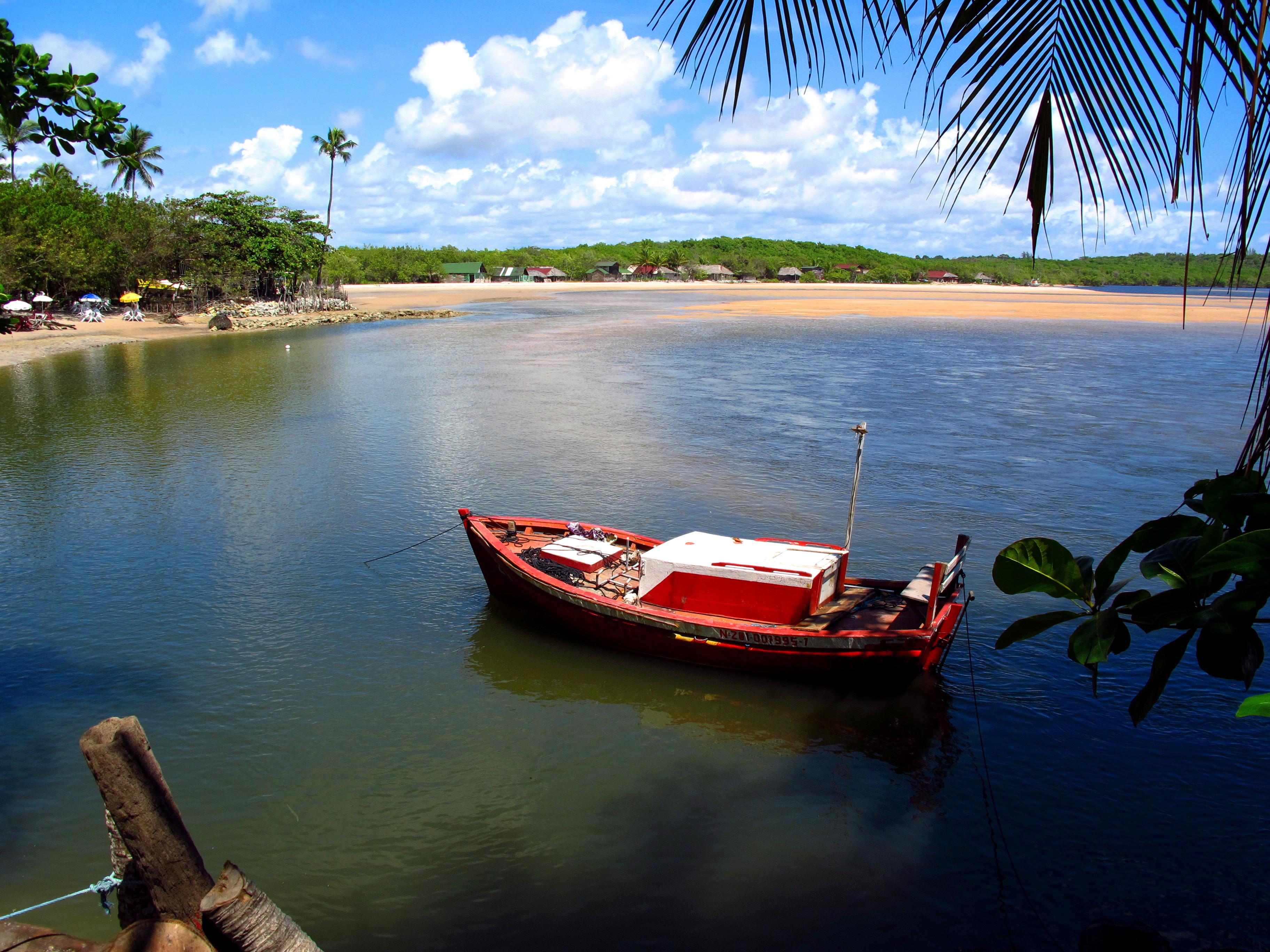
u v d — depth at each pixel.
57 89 8.02
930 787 11.59
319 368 48.84
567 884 9.77
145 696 13.58
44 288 70.12
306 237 98.69
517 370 47.97
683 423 33.03
